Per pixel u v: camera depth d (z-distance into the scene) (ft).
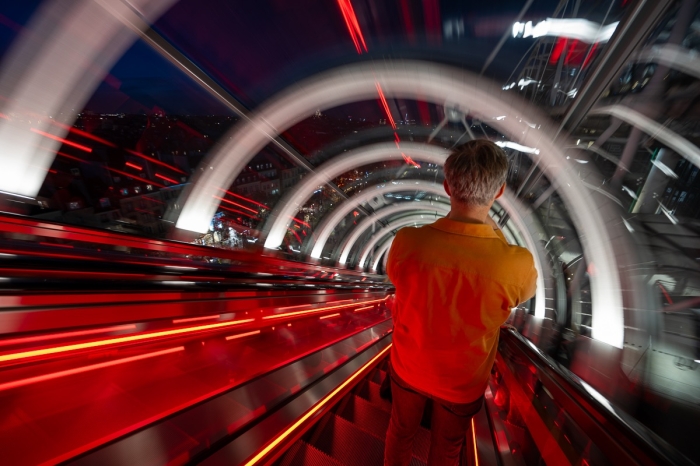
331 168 43.50
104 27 16.26
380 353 14.74
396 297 4.21
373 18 28.07
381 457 7.59
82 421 6.13
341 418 8.63
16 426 5.68
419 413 4.58
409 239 3.87
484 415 8.37
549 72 26.35
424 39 27.50
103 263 10.97
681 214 19.69
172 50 20.04
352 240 67.21
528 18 24.22
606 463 3.85
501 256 3.39
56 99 16.10
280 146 33.06
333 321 21.56
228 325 12.11
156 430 5.86
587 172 22.67
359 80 29.40
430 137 41.63
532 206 28.73
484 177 3.44
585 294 26.23
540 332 22.77
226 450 5.79
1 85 14.93
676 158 20.11
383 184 55.21
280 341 14.61
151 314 9.71
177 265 14.87
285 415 7.32
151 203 110.11
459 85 26.84
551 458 4.91
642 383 12.85
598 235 18.86
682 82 16.72
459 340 3.63
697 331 15.03
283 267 29.96
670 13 13.96
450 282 3.47
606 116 21.62
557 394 4.84
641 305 17.01
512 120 23.72
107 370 7.93
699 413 10.64
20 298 7.16
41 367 6.88
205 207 30.40
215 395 7.43
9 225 10.86
